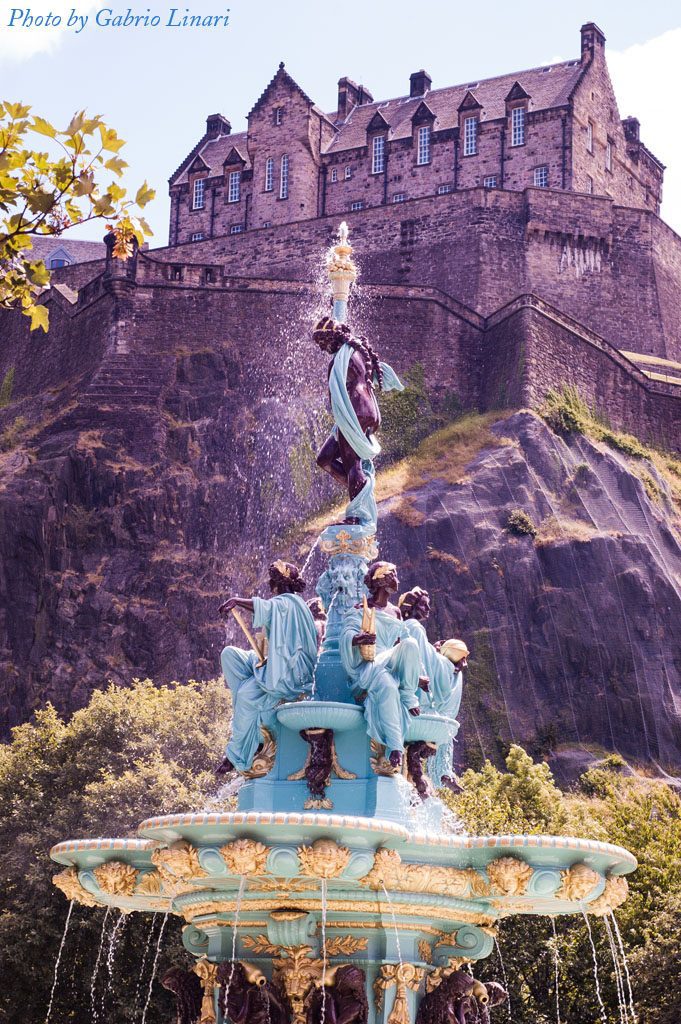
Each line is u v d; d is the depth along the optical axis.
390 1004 12.32
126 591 85.88
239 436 91.12
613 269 103.94
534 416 87.88
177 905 13.20
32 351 101.56
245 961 12.62
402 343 94.25
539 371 90.38
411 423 91.06
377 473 88.06
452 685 14.09
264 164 122.38
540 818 46.09
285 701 13.38
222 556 87.81
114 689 53.62
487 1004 13.54
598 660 77.62
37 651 83.88
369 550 14.30
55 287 101.81
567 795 69.88
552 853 12.24
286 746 13.28
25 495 87.62
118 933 37.53
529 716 74.94
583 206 103.94
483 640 77.31
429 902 12.48
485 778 49.56
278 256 106.44
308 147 121.19
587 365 93.00
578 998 35.91
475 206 101.81
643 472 88.88
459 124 116.38
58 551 86.88
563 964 35.59
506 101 114.94
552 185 112.44
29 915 39.62
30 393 100.19
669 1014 35.28
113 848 13.03
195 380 93.25
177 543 88.06
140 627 84.69
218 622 85.19
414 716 13.27
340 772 13.01
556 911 13.43
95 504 88.50
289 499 88.75
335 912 12.33
